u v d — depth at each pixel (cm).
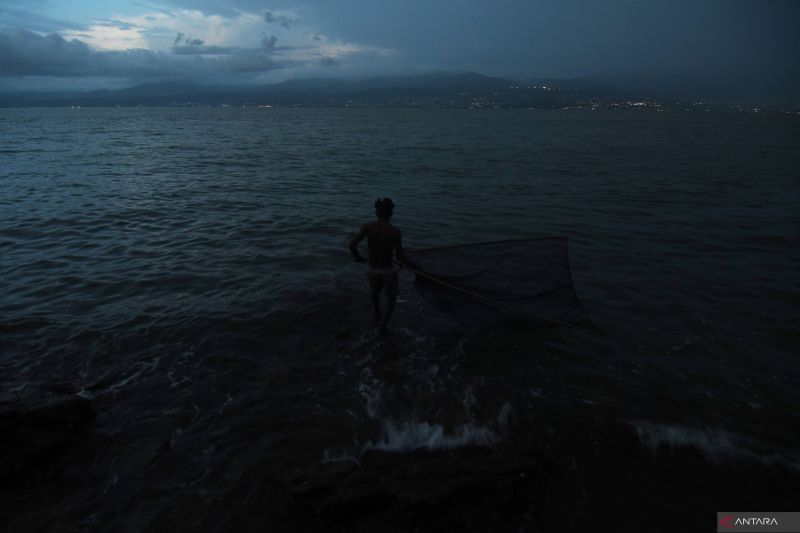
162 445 386
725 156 2720
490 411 434
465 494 321
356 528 307
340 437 398
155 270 787
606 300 678
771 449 385
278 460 371
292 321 607
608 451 383
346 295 693
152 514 320
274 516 319
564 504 330
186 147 3141
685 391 464
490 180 1794
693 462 370
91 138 3841
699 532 307
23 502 329
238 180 1748
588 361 520
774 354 534
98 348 534
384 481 334
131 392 455
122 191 1483
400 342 560
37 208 1214
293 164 2269
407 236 1020
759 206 1322
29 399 399
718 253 895
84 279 740
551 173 1986
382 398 453
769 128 6825
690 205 1334
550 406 441
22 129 5056
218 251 896
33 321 593
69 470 358
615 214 1223
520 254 610
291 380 480
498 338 568
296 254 884
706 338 569
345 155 2712
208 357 519
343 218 1176
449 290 581
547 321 534
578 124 7831
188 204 1305
